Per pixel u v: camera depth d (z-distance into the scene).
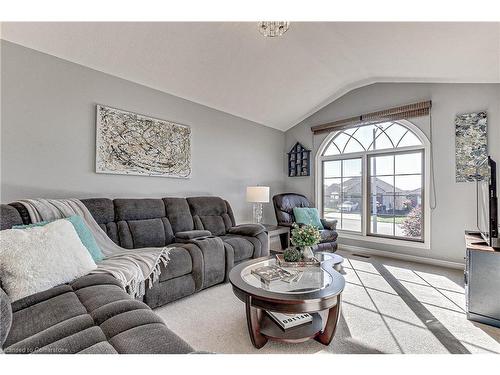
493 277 1.97
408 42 2.61
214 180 4.06
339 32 2.84
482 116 3.19
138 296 1.97
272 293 1.60
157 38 2.56
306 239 2.25
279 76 3.70
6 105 2.20
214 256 2.68
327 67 3.71
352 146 4.57
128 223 2.66
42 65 2.38
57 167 2.47
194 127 3.76
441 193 3.52
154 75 3.06
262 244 3.39
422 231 3.74
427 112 3.63
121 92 2.94
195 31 2.59
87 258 1.70
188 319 2.05
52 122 2.44
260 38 2.90
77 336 0.99
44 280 1.41
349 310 2.22
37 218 1.99
